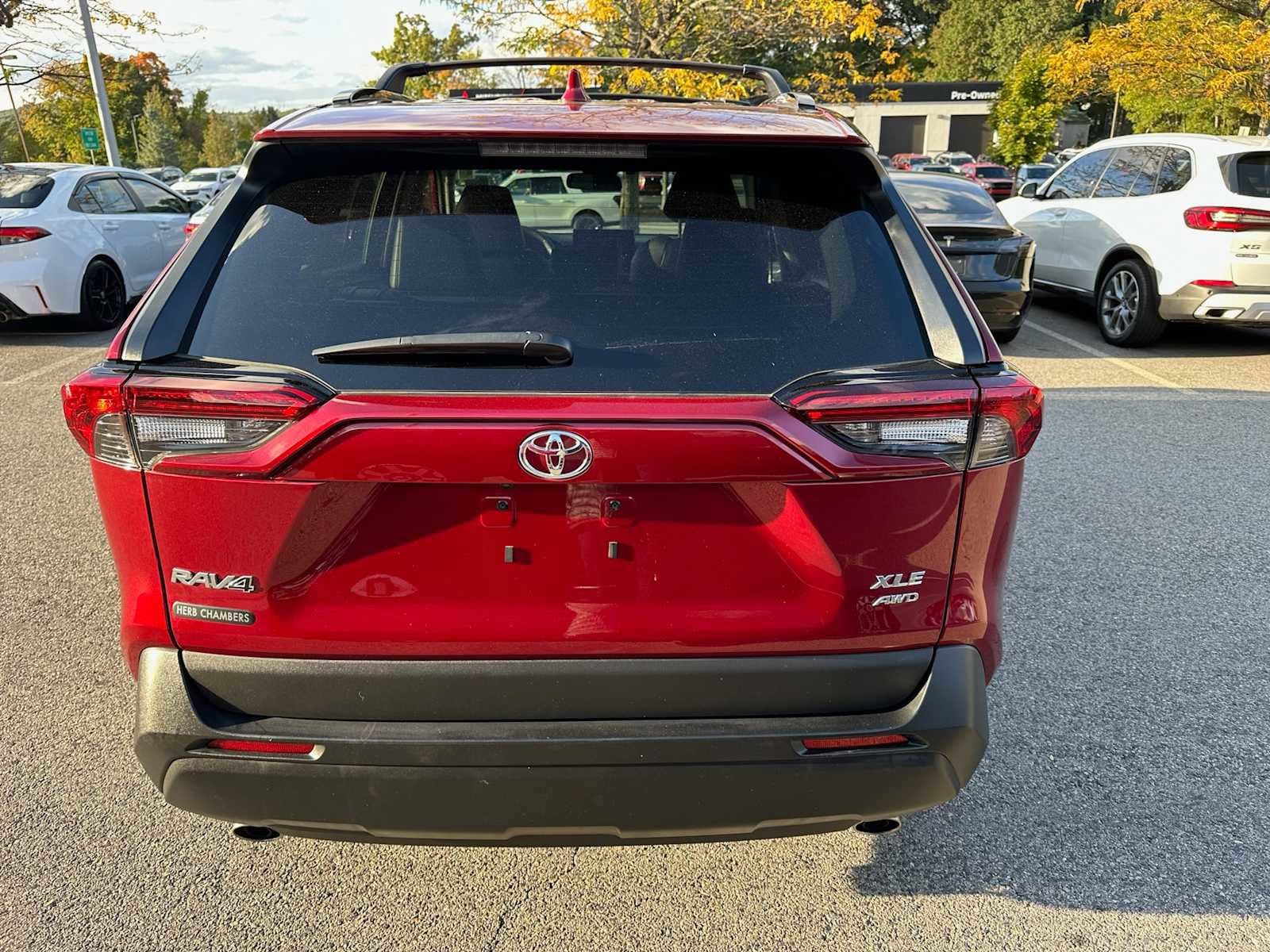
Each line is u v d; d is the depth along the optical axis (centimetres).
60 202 933
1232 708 324
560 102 244
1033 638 370
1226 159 806
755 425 174
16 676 338
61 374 780
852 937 230
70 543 449
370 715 185
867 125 5816
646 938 229
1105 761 296
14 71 1834
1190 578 419
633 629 184
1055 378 772
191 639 187
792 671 187
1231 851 258
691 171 204
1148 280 852
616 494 178
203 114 8050
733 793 186
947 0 7769
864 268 197
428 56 3772
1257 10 1587
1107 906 239
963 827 267
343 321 185
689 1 1388
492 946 226
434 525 179
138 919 232
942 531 188
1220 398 709
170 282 188
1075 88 1770
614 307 188
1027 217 1067
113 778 284
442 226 196
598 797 185
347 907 237
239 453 175
